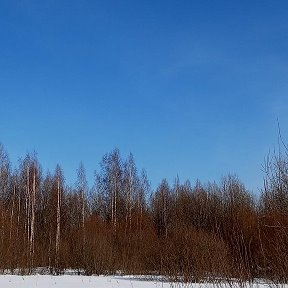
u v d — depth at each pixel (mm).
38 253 26984
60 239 30781
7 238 24812
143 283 17516
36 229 34906
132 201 42469
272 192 8719
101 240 26422
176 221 33250
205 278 12016
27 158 42406
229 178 31531
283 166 8586
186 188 41438
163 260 20719
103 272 24297
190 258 16094
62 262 25828
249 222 18719
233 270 9336
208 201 34156
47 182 44031
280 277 7766
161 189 43875
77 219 40812
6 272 23188
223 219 22078
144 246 26625
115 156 44250
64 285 16500
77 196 43406
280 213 8414
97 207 45000
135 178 44750
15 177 41625
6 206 40000
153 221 41344
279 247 7969
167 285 16047
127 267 24578
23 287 15555
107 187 44156
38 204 41906
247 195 28625
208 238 17781
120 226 34875
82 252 25953
